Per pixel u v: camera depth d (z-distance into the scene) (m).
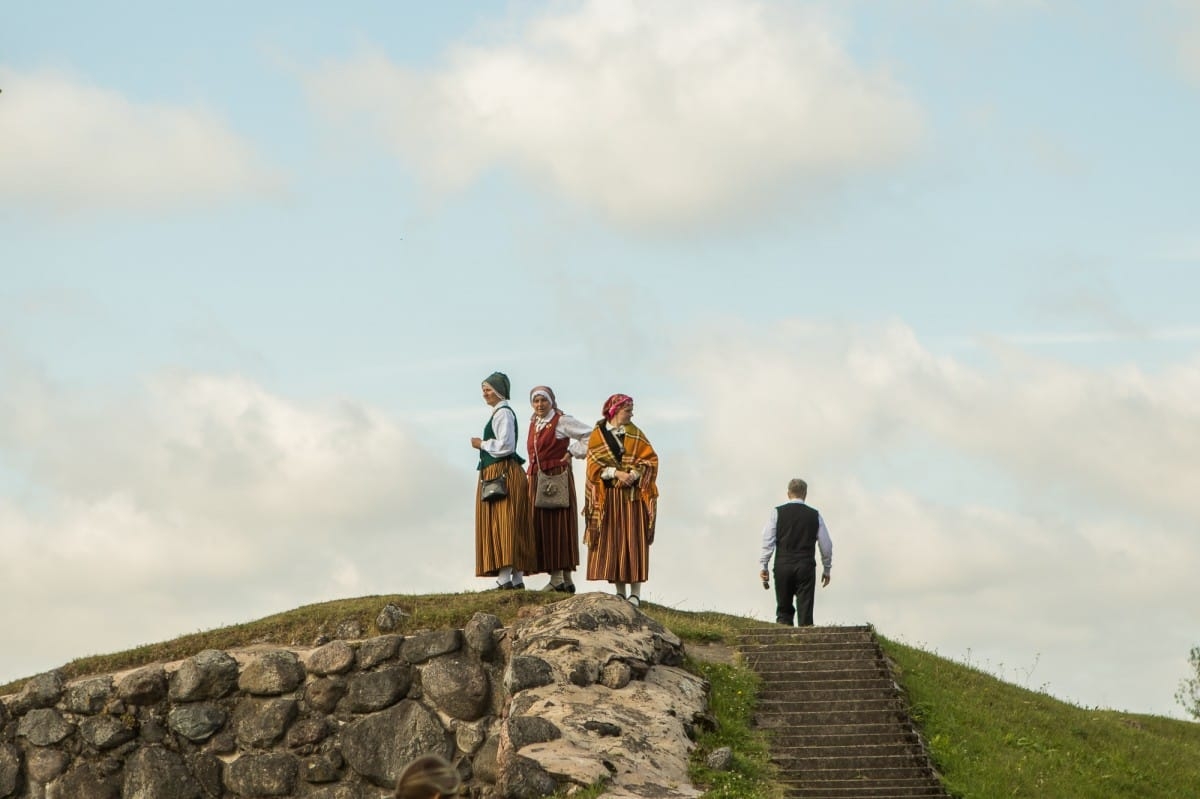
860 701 14.22
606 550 15.81
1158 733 17.97
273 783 14.63
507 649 14.52
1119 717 18.39
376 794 14.41
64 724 15.30
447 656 14.65
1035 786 13.32
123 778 15.02
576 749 11.98
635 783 11.68
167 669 15.31
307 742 14.68
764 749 13.27
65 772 15.18
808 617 16.30
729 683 14.45
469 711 14.35
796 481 16.72
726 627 16.12
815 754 13.38
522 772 11.42
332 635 15.37
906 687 14.91
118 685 15.25
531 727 12.21
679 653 14.65
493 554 16.06
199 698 15.08
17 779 15.27
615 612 14.55
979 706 15.07
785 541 16.44
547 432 16.58
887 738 13.62
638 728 12.69
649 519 15.96
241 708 14.98
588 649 13.76
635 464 15.92
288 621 15.73
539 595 15.56
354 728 14.60
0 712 15.51
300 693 14.89
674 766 12.29
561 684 13.33
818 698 14.41
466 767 14.20
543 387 16.69
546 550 16.45
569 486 16.59
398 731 14.46
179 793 14.84
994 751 13.95
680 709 13.34
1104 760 14.42
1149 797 13.95
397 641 14.84
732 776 12.34
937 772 13.22
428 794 5.63
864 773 13.07
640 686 13.55
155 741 15.09
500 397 16.44
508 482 16.14
